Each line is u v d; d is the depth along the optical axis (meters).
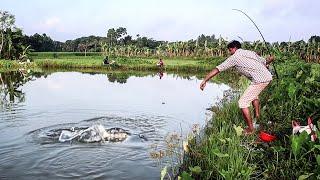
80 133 10.15
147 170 7.47
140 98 19.42
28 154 8.53
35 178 7.12
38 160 8.13
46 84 26.61
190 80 32.06
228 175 5.43
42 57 81.56
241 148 6.65
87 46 139.62
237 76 33.59
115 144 9.38
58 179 7.09
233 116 10.09
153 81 30.42
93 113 14.33
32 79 30.95
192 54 84.12
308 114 8.49
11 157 8.33
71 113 14.23
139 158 8.25
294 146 5.88
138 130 11.17
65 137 10.01
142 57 81.81
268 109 10.09
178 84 27.86
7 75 35.75
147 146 9.22
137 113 14.48
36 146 9.18
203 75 39.34
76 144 9.35
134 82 29.25
